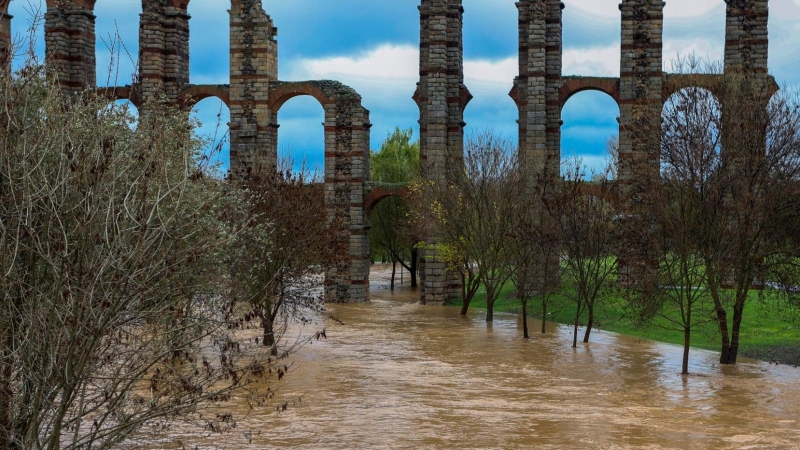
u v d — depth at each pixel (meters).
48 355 14.74
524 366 35.31
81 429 21.00
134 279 15.78
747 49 55.00
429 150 59.69
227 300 20.83
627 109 56.94
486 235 51.50
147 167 16.08
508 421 25.14
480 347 40.91
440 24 60.12
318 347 40.03
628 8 56.97
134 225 16.16
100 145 17.03
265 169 42.47
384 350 39.59
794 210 34.56
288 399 27.77
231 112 62.53
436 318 53.28
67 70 61.69
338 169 63.16
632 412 26.59
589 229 42.03
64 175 15.24
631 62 56.97
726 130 34.94
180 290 17.67
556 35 59.62
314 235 37.69
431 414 25.94
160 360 17.64
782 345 39.88
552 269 46.41
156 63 61.97
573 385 31.16
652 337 44.28
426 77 63.09
